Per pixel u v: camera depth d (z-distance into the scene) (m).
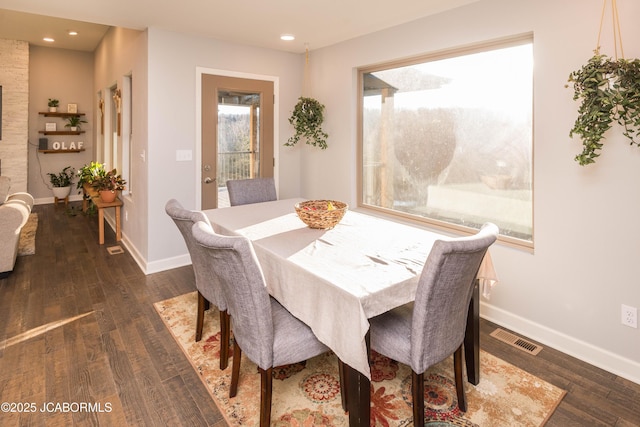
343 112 3.94
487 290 2.08
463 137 3.04
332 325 1.57
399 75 3.50
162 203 3.72
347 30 3.47
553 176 2.36
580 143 2.22
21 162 6.41
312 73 4.31
